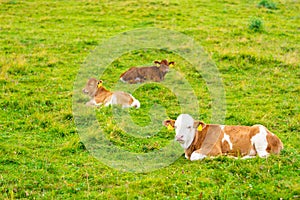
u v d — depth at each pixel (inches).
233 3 1234.0
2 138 475.8
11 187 364.2
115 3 1182.3
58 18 1048.2
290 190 348.2
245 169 382.6
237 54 808.9
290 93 658.2
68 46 858.1
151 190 355.6
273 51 846.5
